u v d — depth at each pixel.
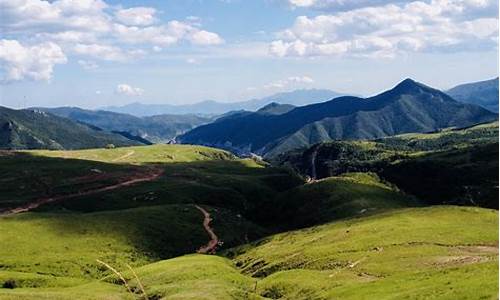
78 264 117.56
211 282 83.06
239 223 177.25
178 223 160.00
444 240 91.31
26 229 136.38
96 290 84.81
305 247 107.38
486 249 82.81
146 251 136.25
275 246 123.75
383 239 95.50
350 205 181.12
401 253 83.62
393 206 182.12
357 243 95.88
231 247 152.12
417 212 125.06
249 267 108.88
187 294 73.44
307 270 83.44
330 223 140.00
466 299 45.56
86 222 147.38
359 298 59.53
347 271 77.75
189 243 148.88
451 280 54.84
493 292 44.78
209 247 149.62
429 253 81.38
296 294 73.12
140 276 95.81
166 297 74.44
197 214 173.00
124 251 133.00
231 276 91.50
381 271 74.12
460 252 81.12
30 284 96.44
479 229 99.25
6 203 195.62
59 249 126.44
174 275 92.38
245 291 77.19
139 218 157.12
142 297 79.88
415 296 52.06
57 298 72.25
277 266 96.31
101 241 136.00
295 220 190.88
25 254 120.25
